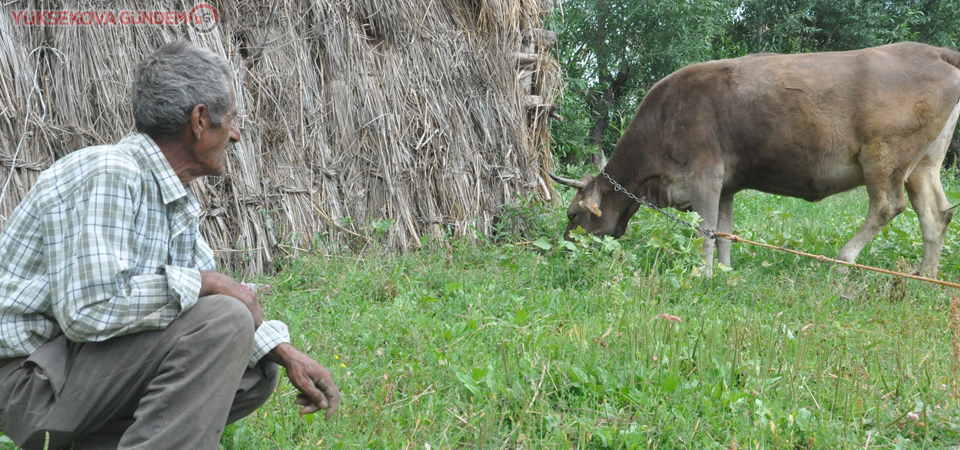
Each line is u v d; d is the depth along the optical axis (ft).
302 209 18.49
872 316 14.53
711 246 18.29
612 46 43.68
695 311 14.17
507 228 21.97
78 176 6.50
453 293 15.55
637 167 19.97
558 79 25.45
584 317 13.52
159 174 6.85
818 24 55.42
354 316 13.51
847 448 8.81
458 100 21.65
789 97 17.69
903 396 10.48
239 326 6.75
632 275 17.06
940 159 18.76
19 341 6.59
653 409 9.75
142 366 6.64
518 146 23.17
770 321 13.71
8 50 14.92
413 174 20.29
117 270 6.32
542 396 9.80
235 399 7.55
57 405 6.62
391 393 9.85
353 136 19.47
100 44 15.94
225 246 17.19
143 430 6.48
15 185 14.88
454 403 9.84
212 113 6.93
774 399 10.18
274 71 18.28
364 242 19.19
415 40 20.79
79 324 6.28
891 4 55.62
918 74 17.29
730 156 18.71
